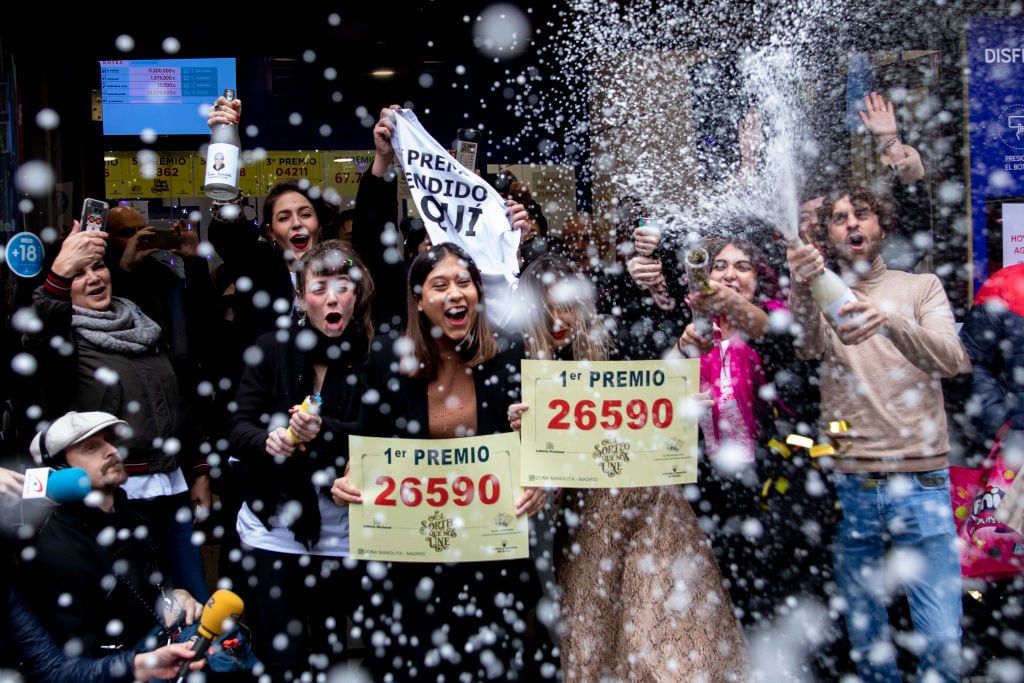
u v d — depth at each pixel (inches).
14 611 109.4
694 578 119.0
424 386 116.0
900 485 130.3
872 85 183.2
